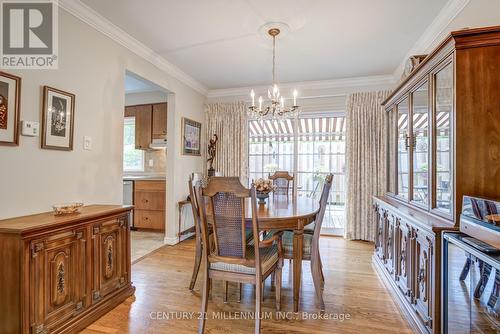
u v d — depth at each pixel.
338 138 4.50
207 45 3.02
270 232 2.74
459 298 1.34
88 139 2.40
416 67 2.10
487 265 1.11
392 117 2.99
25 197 1.89
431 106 1.89
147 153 5.13
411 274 1.88
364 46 3.02
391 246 2.39
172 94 3.83
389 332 1.82
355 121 4.08
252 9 2.32
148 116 4.77
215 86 4.57
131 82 4.23
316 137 4.60
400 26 2.58
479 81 1.50
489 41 1.48
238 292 2.41
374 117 3.99
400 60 3.42
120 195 2.77
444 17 2.35
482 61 1.49
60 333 1.68
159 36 2.82
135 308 2.12
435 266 1.52
